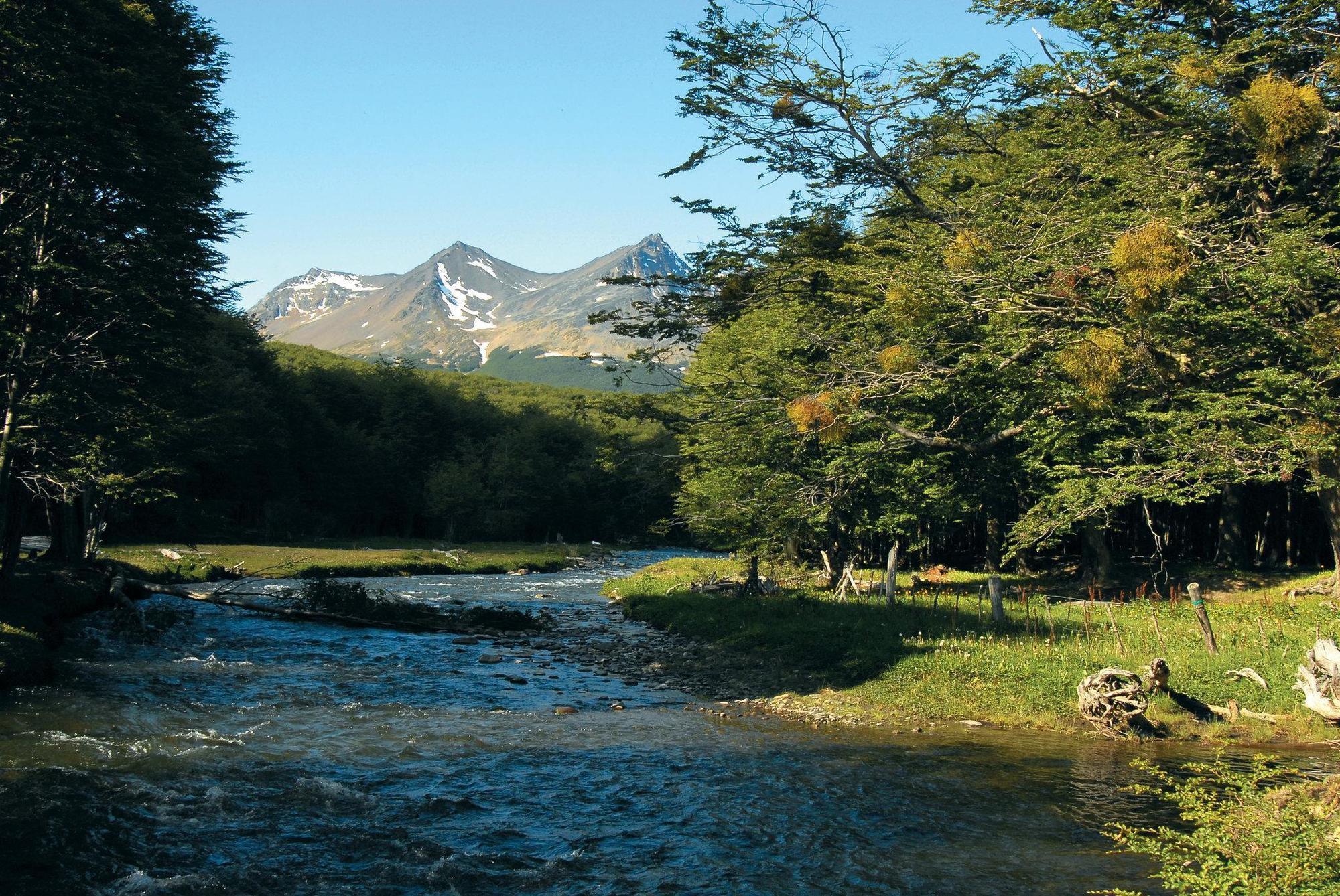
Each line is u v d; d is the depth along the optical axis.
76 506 34.78
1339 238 24.19
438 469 100.50
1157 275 18.44
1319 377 20.19
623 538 113.25
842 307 29.16
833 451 29.83
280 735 14.59
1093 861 9.81
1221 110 22.84
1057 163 25.94
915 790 12.29
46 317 23.42
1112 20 25.30
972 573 39.69
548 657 23.53
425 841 10.22
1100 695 15.11
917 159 28.89
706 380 32.91
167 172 25.91
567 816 11.22
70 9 23.23
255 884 8.97
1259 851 7.74
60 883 8.69
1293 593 26.88
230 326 78.19
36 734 13.66
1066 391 22.55
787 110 26.75
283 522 74.94
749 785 12.49
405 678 19.97
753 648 23.05
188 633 24.94
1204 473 21.11
